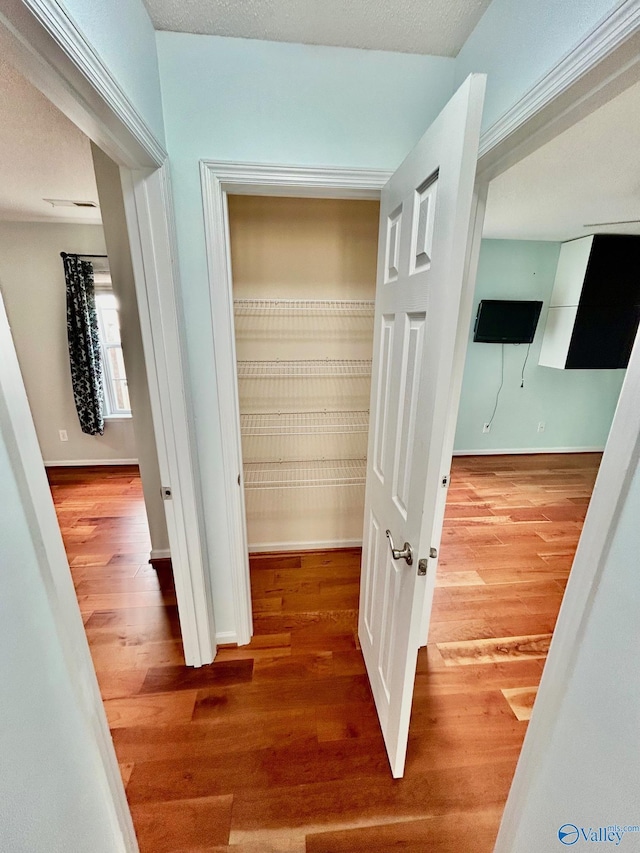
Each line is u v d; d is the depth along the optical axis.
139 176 1.10
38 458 0.57
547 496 3.31
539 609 1.99
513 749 1.33
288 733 1.37
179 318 1.25
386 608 1.30
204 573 1.55
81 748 0.69
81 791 0.68
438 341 0.83
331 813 1.15
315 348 2.12
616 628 0.58
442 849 1.08
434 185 0.84
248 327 2.06
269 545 2.45
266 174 1.21
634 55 0.63
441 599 2.05
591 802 0.63
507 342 3.77
